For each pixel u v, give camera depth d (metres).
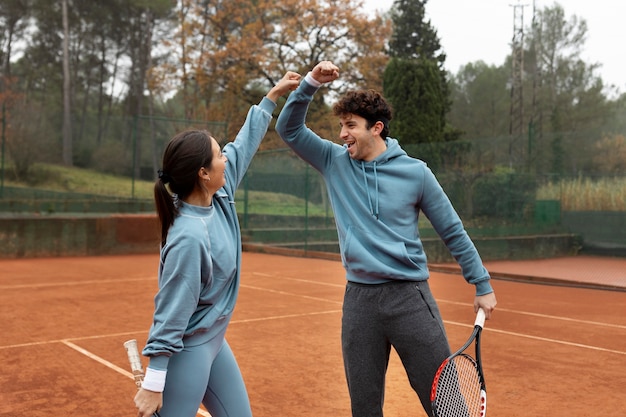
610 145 16.72
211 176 2.35
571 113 54.66
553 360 5.59
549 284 11.74
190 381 2.27
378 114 2.92
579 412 4.16
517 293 10.41
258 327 7.00
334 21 31.03
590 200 16.95
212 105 37.75
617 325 7.36
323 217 17.45
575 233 17.28
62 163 20.16
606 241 16.67
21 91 44.19
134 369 2.28
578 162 17.17
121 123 21.09
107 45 45.25
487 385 4.78
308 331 6.78
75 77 44.44
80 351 5.81
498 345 6.19
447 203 2.93
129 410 4.14
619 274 13.24
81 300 8.98
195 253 2.19
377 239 2.82
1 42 42.75
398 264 2.80
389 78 27.31
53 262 15.16
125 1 41.62
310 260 16.00
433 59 41.12
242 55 31.83
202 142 2.32
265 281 11.52
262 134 2.88
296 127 3.08
